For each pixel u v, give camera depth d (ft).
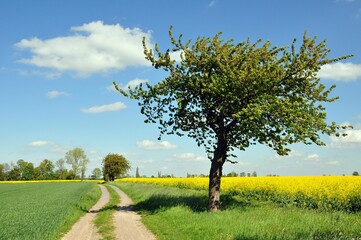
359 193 67.72
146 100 76.59
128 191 180.45
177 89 74.02
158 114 77.97
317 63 65.10
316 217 54.34
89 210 94.43
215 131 75.15
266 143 67.97
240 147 69.15
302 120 65.31
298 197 77.66
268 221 52.65
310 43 65.00
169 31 72.69
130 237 52.29
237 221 53.42
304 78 67.26
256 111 62.08
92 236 53.26
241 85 66.28
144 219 70.69
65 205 92.02
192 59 71.87
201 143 78.69
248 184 100.42
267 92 68.08
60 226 58.59
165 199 95.09
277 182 98.43
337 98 68.28
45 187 258.57
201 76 70.95
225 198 94.53
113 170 445.37
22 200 123.03
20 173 551.18
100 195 162.71
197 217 61.26
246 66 68.49
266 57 70.59
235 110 68.85
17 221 62.44
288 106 64.75
